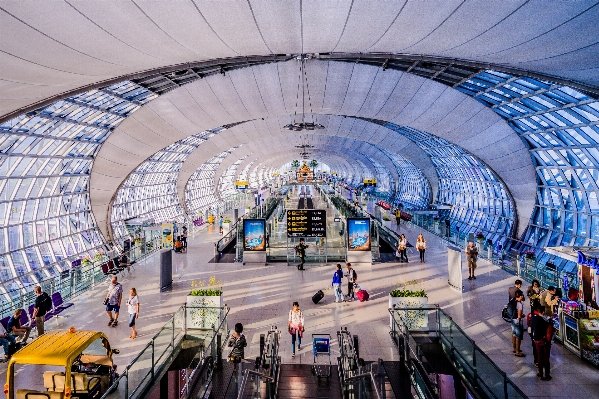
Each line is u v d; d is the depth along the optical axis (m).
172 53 13.09
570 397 7.43
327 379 8.69
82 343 7.32
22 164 22.69
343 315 12.01
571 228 25.30
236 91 27.09
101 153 30.03
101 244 32.75
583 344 8.94
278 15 11.22
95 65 12.41
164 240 23.56
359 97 28.30
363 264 18.73
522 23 10.32
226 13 10.68
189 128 31.81
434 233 27.06
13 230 22.64
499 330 10.60
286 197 47.28
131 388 7.53
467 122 28.05
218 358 9.36
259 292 14.39
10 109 14.66
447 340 9.59
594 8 8.95
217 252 21.14
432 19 11.00
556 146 24.47
